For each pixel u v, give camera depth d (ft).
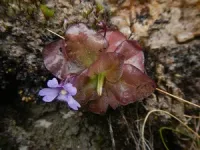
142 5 0.47
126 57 0.43
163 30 0.47
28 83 0.49
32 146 0.46
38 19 0.46
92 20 0.47
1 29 0.46
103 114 0.48
